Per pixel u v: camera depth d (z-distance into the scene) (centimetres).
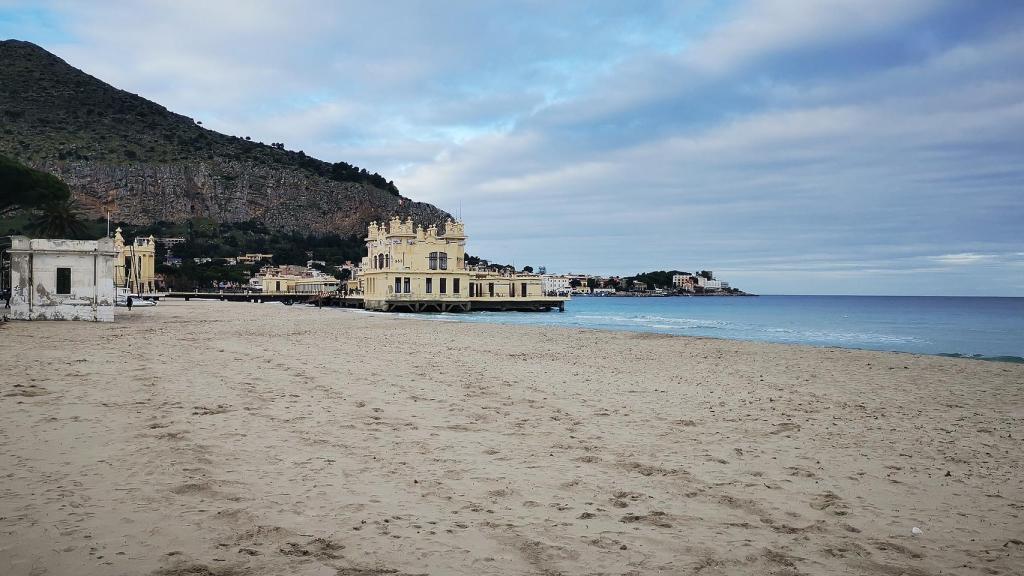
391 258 10412
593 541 648
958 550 650
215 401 1372
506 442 1082
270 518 679
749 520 730
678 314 11269
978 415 1438
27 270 4019
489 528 675
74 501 710
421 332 4262
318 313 7725
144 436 1033
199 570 545
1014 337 5434
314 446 1008
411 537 640
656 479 883
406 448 1016
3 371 1711
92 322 4131
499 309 11194
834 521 731
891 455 1050
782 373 2231
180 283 17150
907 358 2809
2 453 904
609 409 1434
